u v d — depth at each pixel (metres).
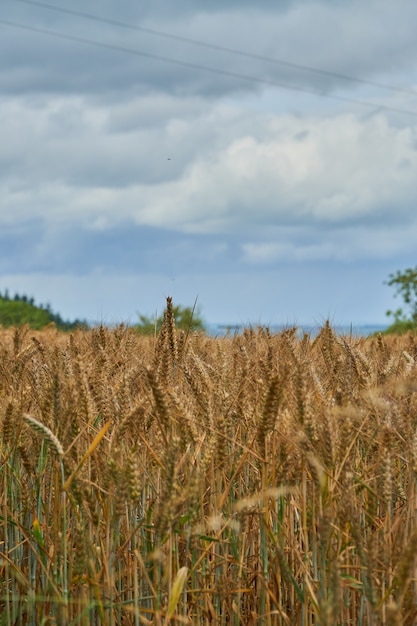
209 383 5.09
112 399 5.06
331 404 4.80
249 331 7.63
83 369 4.85
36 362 6.35
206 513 5.19
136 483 4.11
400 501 5.17
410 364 5.98
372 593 3.81
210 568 4.74
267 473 4.54
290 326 7.50
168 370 5.43
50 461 5.24
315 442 4.31
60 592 4.65
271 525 4.64
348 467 4.39
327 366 6.37
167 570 4.20
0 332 11.56
